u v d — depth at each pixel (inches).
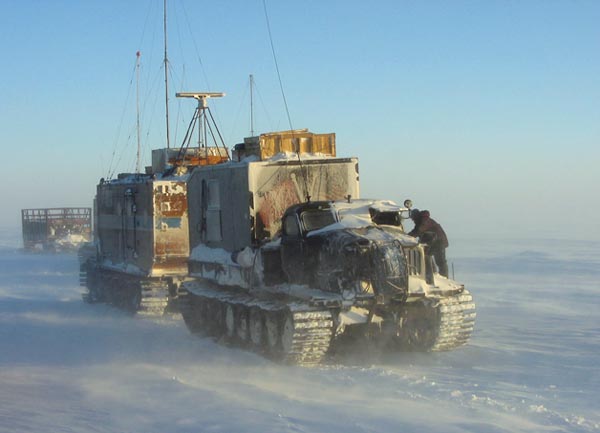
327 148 727.1
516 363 557.6
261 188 665.6
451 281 607.8
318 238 589.3
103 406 454.6
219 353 636.7
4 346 698.8
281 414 415.8
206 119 1093.1
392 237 572.7
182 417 418.9
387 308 572.7
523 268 1630.2
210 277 749.3
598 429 379.2
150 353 642.2
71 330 804.6
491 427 379.9
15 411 445.7
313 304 555.2
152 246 917.8
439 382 497.0
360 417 405.1
